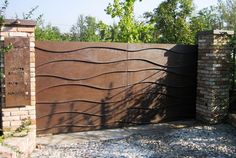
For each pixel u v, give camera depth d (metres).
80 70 6.66
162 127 7.23
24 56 5.24
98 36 16.12
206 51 7.32
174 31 22.06
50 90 6.43
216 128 6.86
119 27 12.64
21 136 5.12
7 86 5.18
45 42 6.30
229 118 7.24
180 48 7.67
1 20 4.65
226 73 7.29
